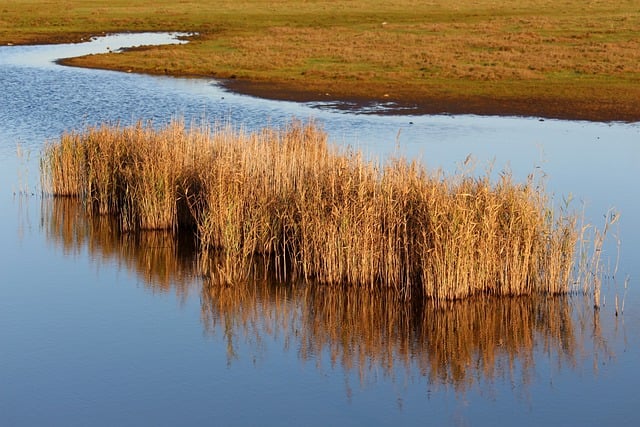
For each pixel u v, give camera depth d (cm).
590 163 3234
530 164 3203
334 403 1691
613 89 4722
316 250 2209
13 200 2908
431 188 2148
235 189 2389
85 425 1612
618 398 1691
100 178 2766
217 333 1977
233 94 4712
